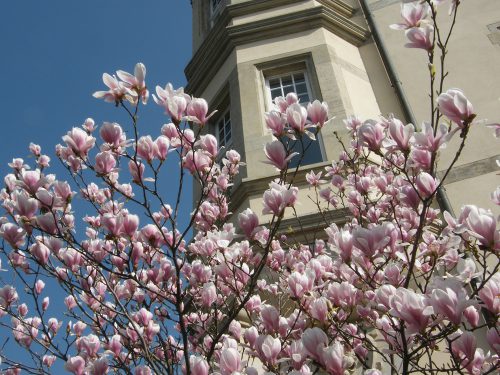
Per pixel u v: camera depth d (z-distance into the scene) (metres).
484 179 5.53
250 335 2.42
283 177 2.56
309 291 2.41
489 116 6.16
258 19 8.39
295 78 7.54
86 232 3.94
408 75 7.25
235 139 6.79
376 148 2.37
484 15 7.50
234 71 7.62
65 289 3.04
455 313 1.65
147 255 3.56
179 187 2.65
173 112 2.46
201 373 2.15
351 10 8.88
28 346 3.79
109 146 2.61
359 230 2.20
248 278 3.24
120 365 3.09
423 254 2.71
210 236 2.94
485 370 2.26
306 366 2.05
